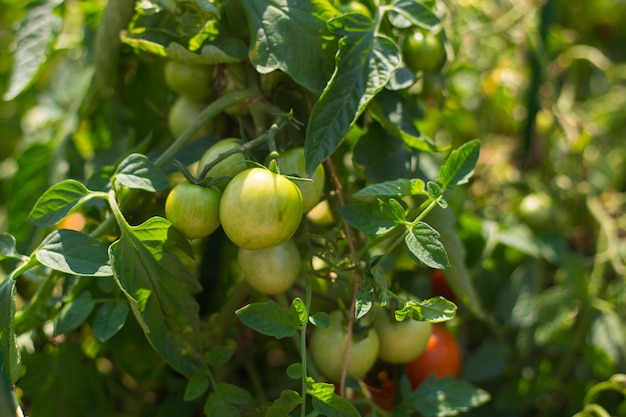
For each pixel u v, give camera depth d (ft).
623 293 3.26
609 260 3.37
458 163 2.36
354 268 2.41
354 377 2.51
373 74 2.38
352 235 2.60
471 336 3.25
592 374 3.23
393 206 2.32
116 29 2.70
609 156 3.79
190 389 2.41
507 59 3.74
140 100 2.95
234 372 2.95
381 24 2.66
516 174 3.65
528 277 3.23
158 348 2.39
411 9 2.49
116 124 3.01
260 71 2.42
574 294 3.24
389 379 2.78
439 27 2.74
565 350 3.22
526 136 3.45
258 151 2.42
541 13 3.40
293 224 2.27
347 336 2.43
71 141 2.97
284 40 2.44
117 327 2.40
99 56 2.78
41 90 3.74
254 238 2.25
